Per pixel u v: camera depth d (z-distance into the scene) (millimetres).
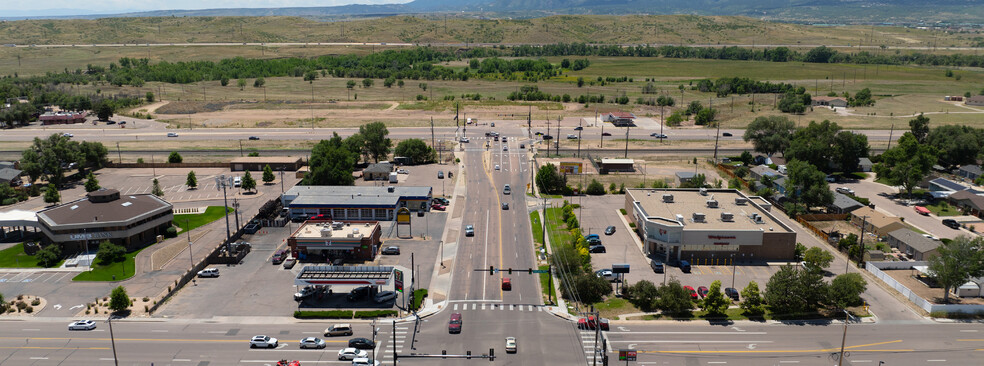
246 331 103062
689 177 193750
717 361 94125
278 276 126562
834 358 95438
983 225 156250
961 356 96188
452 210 172000
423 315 109000
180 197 185000
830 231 154625
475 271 128750
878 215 155750
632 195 163000
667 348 97938
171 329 103625
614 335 102000
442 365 92812
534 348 97625
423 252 139875
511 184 199875
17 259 134625
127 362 93188
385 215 163875
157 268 130250
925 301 112125
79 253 137875
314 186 180375
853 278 111875
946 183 189125
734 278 125188
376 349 97000
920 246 134375
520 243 145750
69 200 183125
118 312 109500
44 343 98750
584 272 121375
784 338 101625
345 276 115500
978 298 116312
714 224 138500
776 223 142500
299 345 98312
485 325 105375
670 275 127062
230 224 159250
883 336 102375
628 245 144125
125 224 140125
